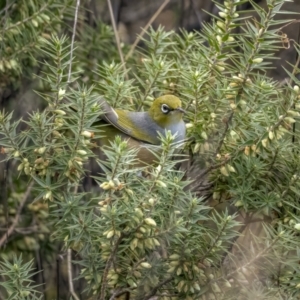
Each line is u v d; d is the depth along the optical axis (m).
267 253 7.46
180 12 16.31
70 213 7.52
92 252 7.53
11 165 12.70
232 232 7.40
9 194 12.59
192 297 7.65
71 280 10.31
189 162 8.66
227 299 7.63
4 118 7.69
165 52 10.09
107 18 15.15
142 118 9.66
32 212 12.48
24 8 11.23
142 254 7.48
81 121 7.52
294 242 7.34
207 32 8.58
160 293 7.80
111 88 9.25
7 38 11.20
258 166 7.80
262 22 7.60
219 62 8.31
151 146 9.09
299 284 7.27
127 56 11.91
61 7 11.65
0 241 11.48
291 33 15.62
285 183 8.10
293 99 7.58
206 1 16.20
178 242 7.27
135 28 16.67
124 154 6.80
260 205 7.88
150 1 17.12
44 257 12.71
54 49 8.19
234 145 7.95
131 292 7.55
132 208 6.85
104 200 6.87
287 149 8.04
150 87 9.52
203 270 7.56
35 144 7.67
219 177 8.23
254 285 7.62
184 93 8.36
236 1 7.82
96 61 13.12
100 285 7.62
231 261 7.79
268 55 7.72
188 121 10.09
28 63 11.80
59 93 7.72
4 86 12.14
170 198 7.09
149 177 8.38
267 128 7.63
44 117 7.62
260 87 7.75
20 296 7.40
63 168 7.67
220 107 8.16
